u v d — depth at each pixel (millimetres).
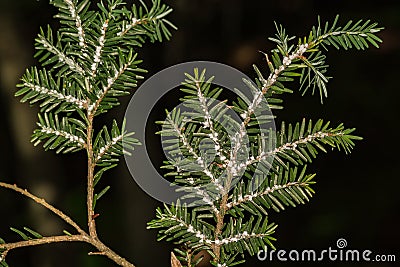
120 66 629
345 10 2152
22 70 1857
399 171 1986
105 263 1971
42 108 635
